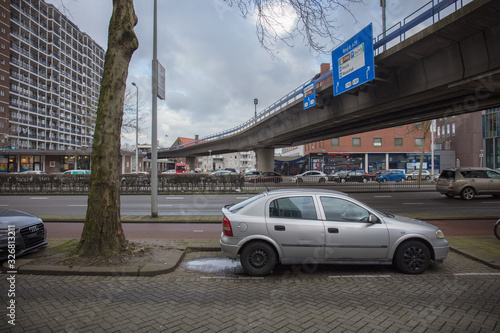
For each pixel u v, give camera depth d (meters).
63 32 69.88
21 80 58.12
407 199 16.14
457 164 39.84
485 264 5.25
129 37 5.44
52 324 3.06
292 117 24.52
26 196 18.89
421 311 3.41
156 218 10.02
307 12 6.98
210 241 6.76
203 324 3.09
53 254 5.46
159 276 4.66
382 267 5.13
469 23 9.04
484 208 12.51
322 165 47.84
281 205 4.88
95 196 5.28
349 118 18.62
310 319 3.21
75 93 74.56
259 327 3.04
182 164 60.06
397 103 14.11
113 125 5.35
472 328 3.03
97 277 4.58
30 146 61.00
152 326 3.04
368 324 3.10
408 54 11.34
